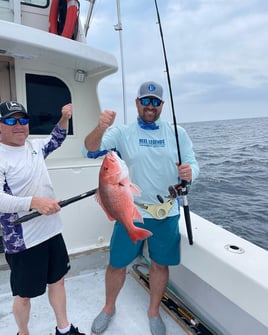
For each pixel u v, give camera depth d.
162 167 1.65
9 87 2.76
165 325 1.78
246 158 12.09
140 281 2.22
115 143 1.67
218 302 1.70
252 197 6.54
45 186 1.44
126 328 1.76
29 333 1.69
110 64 2.59
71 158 2.81
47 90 2.85
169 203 1.69
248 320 1.51
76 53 2.34
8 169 1.30
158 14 1.56
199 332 1.69
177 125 1.72
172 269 2.14
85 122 3.05
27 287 1.39
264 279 1.29
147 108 1.61
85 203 2.33
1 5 2.69
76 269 2.33
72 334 1.60
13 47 2.16
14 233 1.34
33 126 2.81
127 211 1.23
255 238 4.29
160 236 1.70
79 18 2.81
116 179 1.20
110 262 1.76
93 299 2.04
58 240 1.53
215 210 5.69
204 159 12.27
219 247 1.61
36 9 2.83
